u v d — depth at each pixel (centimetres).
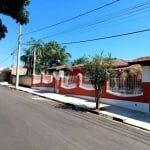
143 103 1908
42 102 2253
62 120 1400
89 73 1953
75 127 1241
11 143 882
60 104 2211
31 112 1590
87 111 1902
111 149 909
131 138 1121
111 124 1438
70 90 2925
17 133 1027
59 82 3206
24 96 2741
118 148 932
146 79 1898
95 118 1602
